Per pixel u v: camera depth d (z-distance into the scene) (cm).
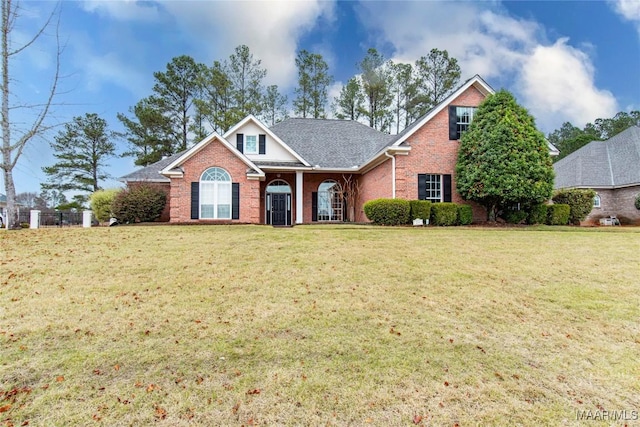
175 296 601
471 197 1616
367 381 361
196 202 1666
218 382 357
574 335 475
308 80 3684
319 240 1102
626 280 713
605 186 2339
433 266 802
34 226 1539
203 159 1677
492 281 700
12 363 387
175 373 372
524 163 1496
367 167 1969
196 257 866
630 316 535
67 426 294
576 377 378
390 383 358
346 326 490
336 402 328
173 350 419
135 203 1730
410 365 392
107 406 319
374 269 771
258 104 3531
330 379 363
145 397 332
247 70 3500
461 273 750
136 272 739
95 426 294
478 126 1612
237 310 543
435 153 1697
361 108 3791
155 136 3472
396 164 1656
